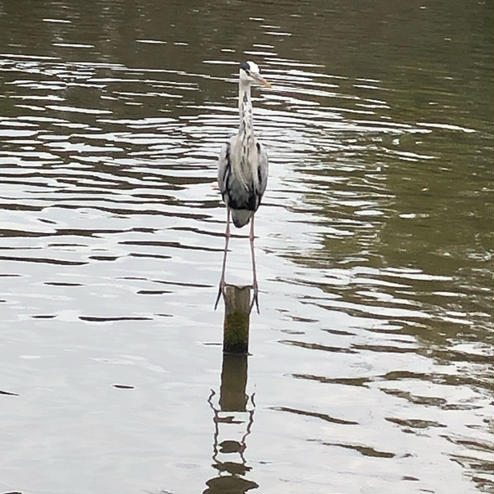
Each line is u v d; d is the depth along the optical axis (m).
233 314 10.51
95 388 9.85
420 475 8.73
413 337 11.19
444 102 21.67
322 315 11.56
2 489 8.20
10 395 9.62
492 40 28.84
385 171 16.86
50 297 11.54
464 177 16.84
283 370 10.41
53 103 19.36
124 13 28.88
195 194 15.08
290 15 30.47
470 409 9.84
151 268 12.47
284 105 20.52
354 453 9.04
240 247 13.30
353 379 10.30
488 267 13.14
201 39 26.08
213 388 10.00
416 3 34.22
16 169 15.58
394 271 12.85
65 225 13.57
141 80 21.55
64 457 8.72
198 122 18.77
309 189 15.69
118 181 15.38
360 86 22.55
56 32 25.75
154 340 10.83
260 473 8.66
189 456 8.86
